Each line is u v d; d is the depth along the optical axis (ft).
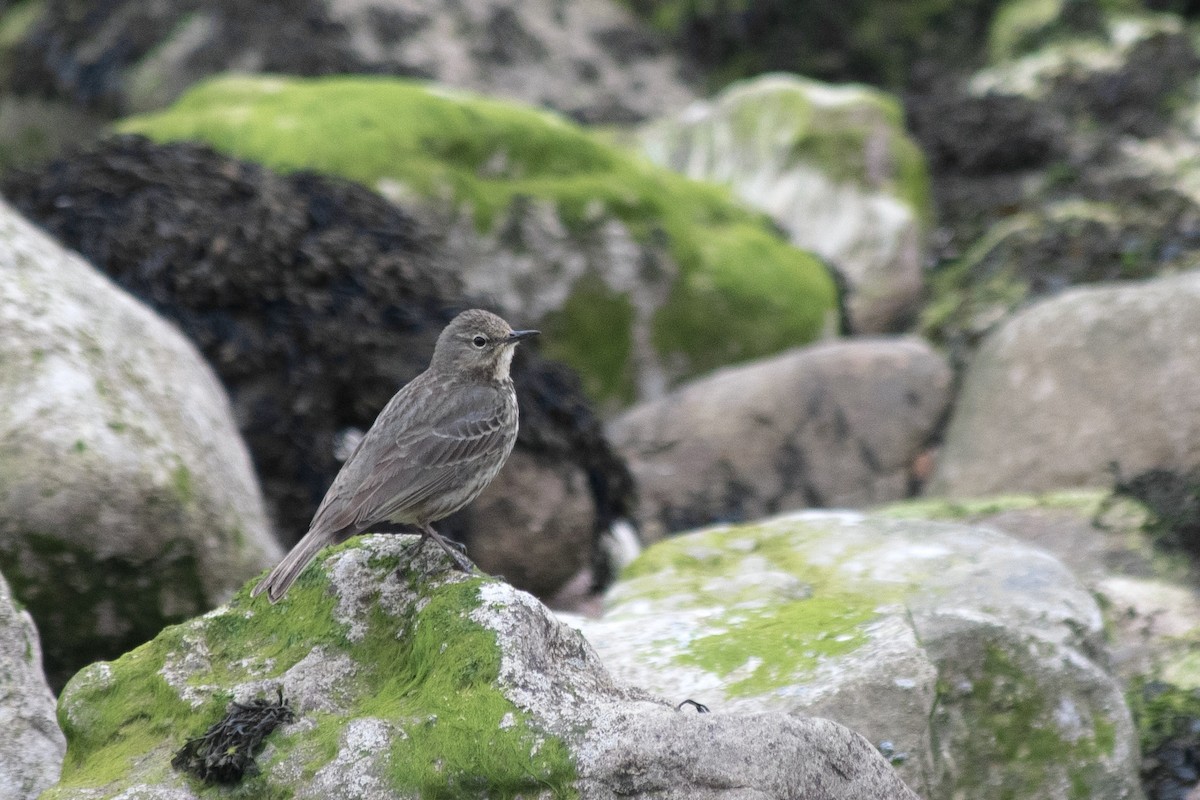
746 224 60.54
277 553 36.52
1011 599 31.40
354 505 25.58
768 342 55.83
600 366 54.29
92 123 79.82
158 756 22.15
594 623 30.91
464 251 52.60
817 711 26.12
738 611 30.73
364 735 21.18
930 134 71.00
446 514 28.04
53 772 24.20
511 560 42.14
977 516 40.68
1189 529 39.22
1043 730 28.84
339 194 47.85
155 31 80.23
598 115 80.07
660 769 20.02
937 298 61.36
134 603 32.30
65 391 31.96
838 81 83.35
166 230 44.62
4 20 84.28
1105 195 64.95
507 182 54.75
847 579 33.09
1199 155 66.80
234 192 46.47
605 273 54.49
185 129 53.93
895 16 83.82
